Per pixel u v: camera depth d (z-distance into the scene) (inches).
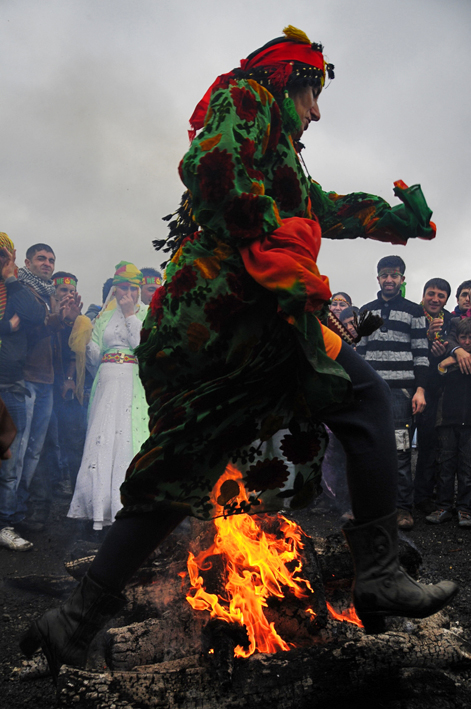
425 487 171.8
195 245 52.7
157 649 68.0
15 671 69.6
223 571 73.9
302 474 53.2
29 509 156.4
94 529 142.9
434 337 166.4
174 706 55.4
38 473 159.9
